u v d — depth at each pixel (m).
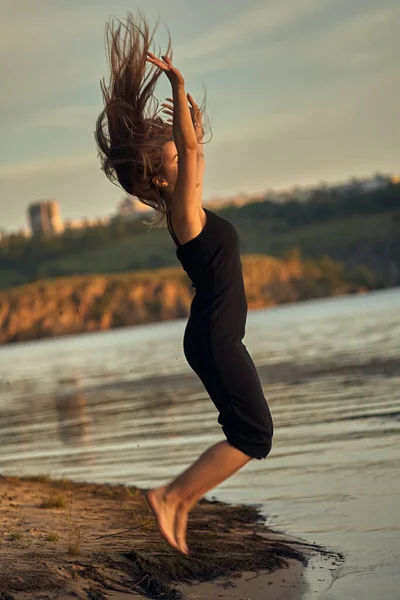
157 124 4.64
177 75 4.43
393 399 19.56
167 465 14.59
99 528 8.74
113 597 6.30
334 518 9.10
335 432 15.66
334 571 7.13
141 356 65.56
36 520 9.03
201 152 4.71
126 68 4.57
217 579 6.98
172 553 7.44
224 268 4.38
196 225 4.42
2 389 48.47
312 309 145.25
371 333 53.19
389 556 7.39
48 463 17.03
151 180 4.59
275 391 26.06
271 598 6.46
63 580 6.41
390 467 11.41
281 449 14.52
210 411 22.45
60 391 40.00
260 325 97.62
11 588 6.15
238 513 10.06
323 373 29.95
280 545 8.15
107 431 21.41
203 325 4.34
